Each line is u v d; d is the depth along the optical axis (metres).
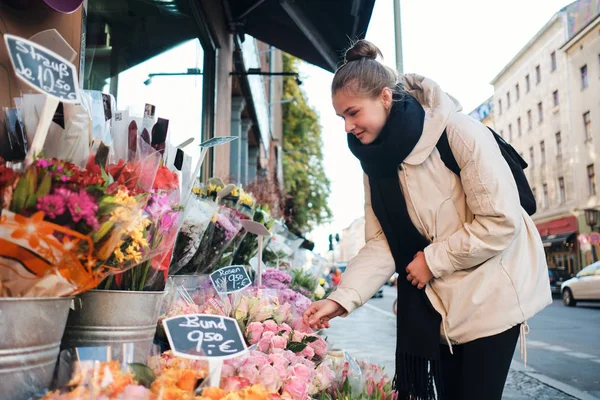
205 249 2.27
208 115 5.76
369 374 2.24
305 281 3.99
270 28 6.48
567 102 28.95
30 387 1.11
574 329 9.38
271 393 1.36
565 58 29.09
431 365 1.83
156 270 1.45
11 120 1.39
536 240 1.88
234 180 6.39
